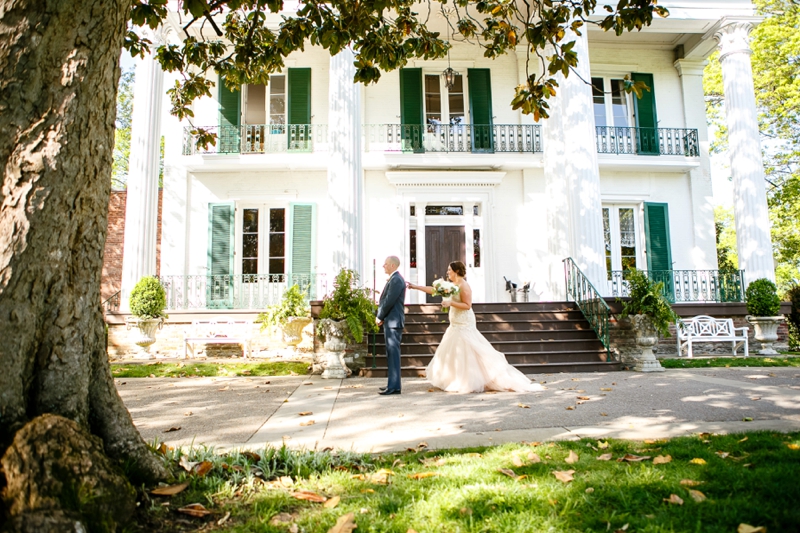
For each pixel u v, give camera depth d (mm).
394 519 2277
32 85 2238
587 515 2287
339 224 10297
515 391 6539
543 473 2896
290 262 13641
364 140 14258
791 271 25016
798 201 20891
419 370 8672
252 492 2680
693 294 14258
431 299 13812
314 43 5531
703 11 13062
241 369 8992
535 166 13977
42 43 2248
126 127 22797
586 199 11438
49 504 1841
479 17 14375
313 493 2615
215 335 11336
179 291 13328
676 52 15312
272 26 12797
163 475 2625
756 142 12867
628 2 4863
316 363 8977
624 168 14469
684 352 12156
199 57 6223
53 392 2248
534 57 14562
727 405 5180
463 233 14180
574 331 10062
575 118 11727
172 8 12164
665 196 14766
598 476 2793
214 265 13453
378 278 13742
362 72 5574
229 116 13969
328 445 3834
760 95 19719
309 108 14102
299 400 6004
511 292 13602
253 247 13875
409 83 14453
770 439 3516
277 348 12094
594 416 4750
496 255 13930
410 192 13969
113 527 2000
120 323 11406
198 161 13289
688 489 2568
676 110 15180
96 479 2025
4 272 2143
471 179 13961
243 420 4852
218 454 3414
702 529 2135
